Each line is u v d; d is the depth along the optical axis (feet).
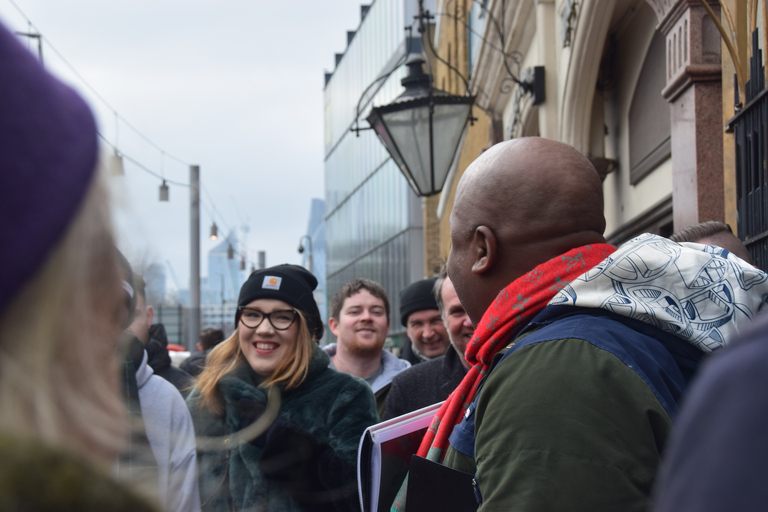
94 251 1.96
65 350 1.87
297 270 10.03
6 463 1.59
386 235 79.10
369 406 9.50
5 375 1.74
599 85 19.89
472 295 5.70
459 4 38.06
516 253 5.44
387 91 77.82
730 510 1.72
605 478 3.98
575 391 4.22
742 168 9.93
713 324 4.74
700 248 5.28
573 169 5.49
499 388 4.51
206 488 8.73
